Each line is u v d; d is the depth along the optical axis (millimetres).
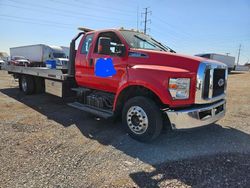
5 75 20219
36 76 8695
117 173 3174
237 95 10633
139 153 3828
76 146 4059
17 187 2783
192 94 3969
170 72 3887
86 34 5934
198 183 2951
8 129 4832
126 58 4770
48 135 4562
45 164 3367
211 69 4047
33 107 7000
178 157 3689
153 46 5340
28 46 30781
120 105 4793
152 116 4098
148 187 2855
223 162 3520
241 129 5160
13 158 3525
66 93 6637
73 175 3090
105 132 4828
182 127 3898
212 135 4730
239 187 2854
